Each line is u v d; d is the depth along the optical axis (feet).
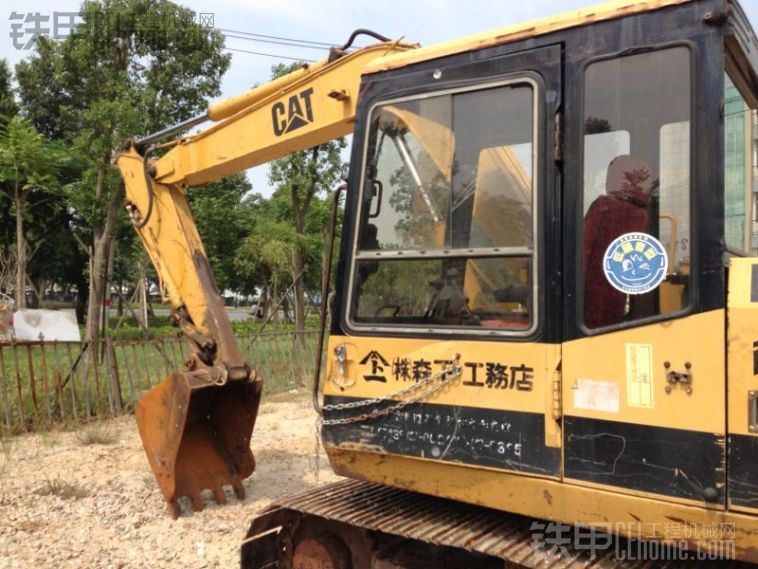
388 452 10.20
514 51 9.59
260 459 24.45
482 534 9.89
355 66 13.74
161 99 40.55
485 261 9.67
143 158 19.10
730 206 9.76
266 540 12.26
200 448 19.25
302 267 62.08
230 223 89.04
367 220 10.78
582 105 9.01
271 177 55.31
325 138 14.93
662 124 8.48
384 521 10.50
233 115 16.53
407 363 10.11
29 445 25.48
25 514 18.30
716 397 7.84
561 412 8.84
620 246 8.61
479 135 9.86
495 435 9.28
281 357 39.70
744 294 7.80
